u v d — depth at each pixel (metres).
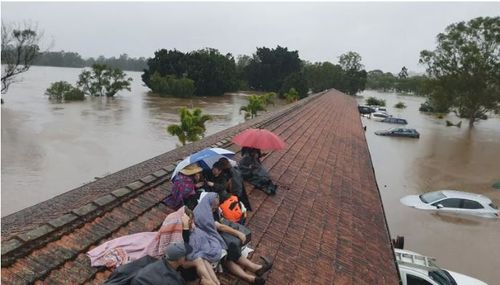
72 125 39.25
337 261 7.03
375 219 10.23
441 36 55.16
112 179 9.18
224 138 12.95
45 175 22.48
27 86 95.56
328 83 121.38
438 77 55.88
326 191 10.70
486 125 63.44
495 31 51.44
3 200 18.41
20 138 31.88
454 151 39.12
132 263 4.21
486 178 28.78
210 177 6.69
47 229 4.75
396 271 7.71
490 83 53.25
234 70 97.69
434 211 20.00
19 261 4.18
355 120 31.69
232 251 5.16
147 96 79.19
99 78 73.69
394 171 29.95
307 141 16.50
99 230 5.17
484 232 17.80
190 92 79.31
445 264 14.91
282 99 89.81
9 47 57.81
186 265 4.50
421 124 61.47
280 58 105.69
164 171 7.62
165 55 88.00
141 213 5.88
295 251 6.73
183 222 4.65
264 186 8.68
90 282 4.27
